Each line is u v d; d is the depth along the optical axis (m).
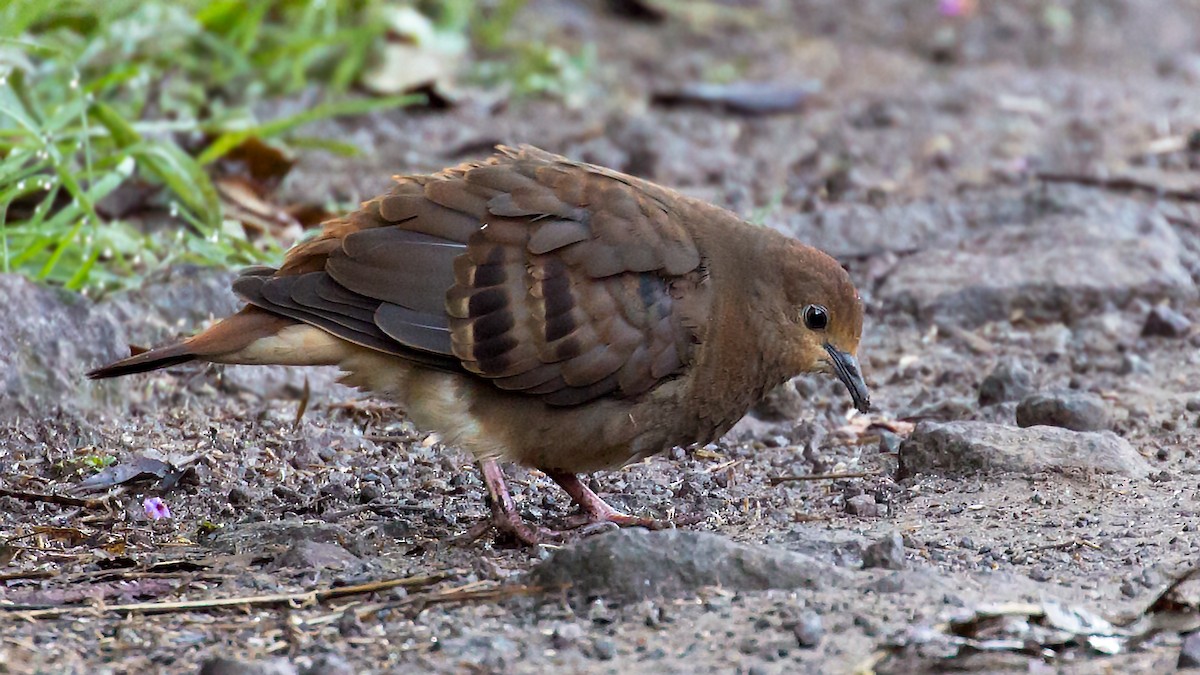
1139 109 21.31
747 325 9.97
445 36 20.86
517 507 10.58
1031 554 9.27
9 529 9.82
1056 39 25.34
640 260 9.66
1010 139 19.81
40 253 13.22
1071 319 14.80
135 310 12.90
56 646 8.03
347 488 10.77
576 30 23.77
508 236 9.53
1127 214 16.75
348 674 7.53
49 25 16.39
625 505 10.70
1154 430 11.95
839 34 25.20
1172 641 8.09
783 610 8.23
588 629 8.17
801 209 17.06
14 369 11.58
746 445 11.99
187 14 18.19
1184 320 14.33
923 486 10.66
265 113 17.98
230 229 14.38
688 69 22.42
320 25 19.73
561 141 18.78
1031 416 11.84
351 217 9.78
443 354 9.45
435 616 8.40
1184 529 9.60
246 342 9.48
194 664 7.85
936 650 7.83
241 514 10.29
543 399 9.64
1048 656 7.87
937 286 14.98
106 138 14.70
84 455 11.09
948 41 24.91
